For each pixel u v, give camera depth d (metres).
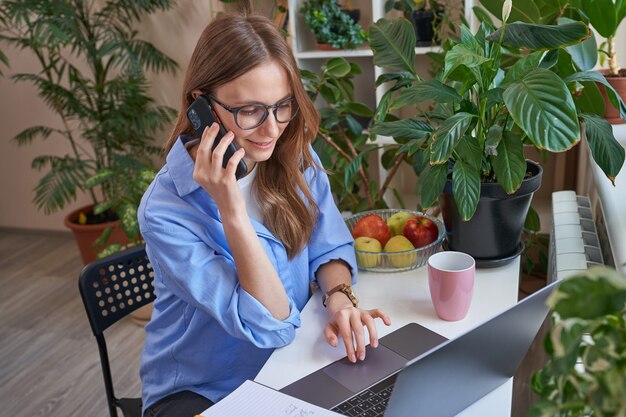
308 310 1.29
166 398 1.32
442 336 1.13
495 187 1.29
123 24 3.19
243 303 1.16
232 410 0.95
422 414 0.84
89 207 3.33
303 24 2.75
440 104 1.47
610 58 1.91
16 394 2.31
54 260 3.46
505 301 1.24
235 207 1.15
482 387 0.95
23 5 2.75
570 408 0.55
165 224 1.19
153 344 1.36
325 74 2.11
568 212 1.78
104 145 3.18
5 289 3.15
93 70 3.20
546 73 1.13
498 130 1.29
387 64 1.49
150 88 3.29
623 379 0.50
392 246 1.38
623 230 1.29
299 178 1.36
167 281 1.25
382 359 1.08
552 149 1.07
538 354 2.21
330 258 1.37
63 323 2.79
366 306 1.26
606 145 1.28
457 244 1.40
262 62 1.11
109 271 1.47
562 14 1.76
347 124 2.50
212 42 1.14
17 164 3.73
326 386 1.02
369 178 3.00
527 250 2.34
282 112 1.18
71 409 2.21
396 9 2.55
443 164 1.31
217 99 1.15
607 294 0.52
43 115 3.54
